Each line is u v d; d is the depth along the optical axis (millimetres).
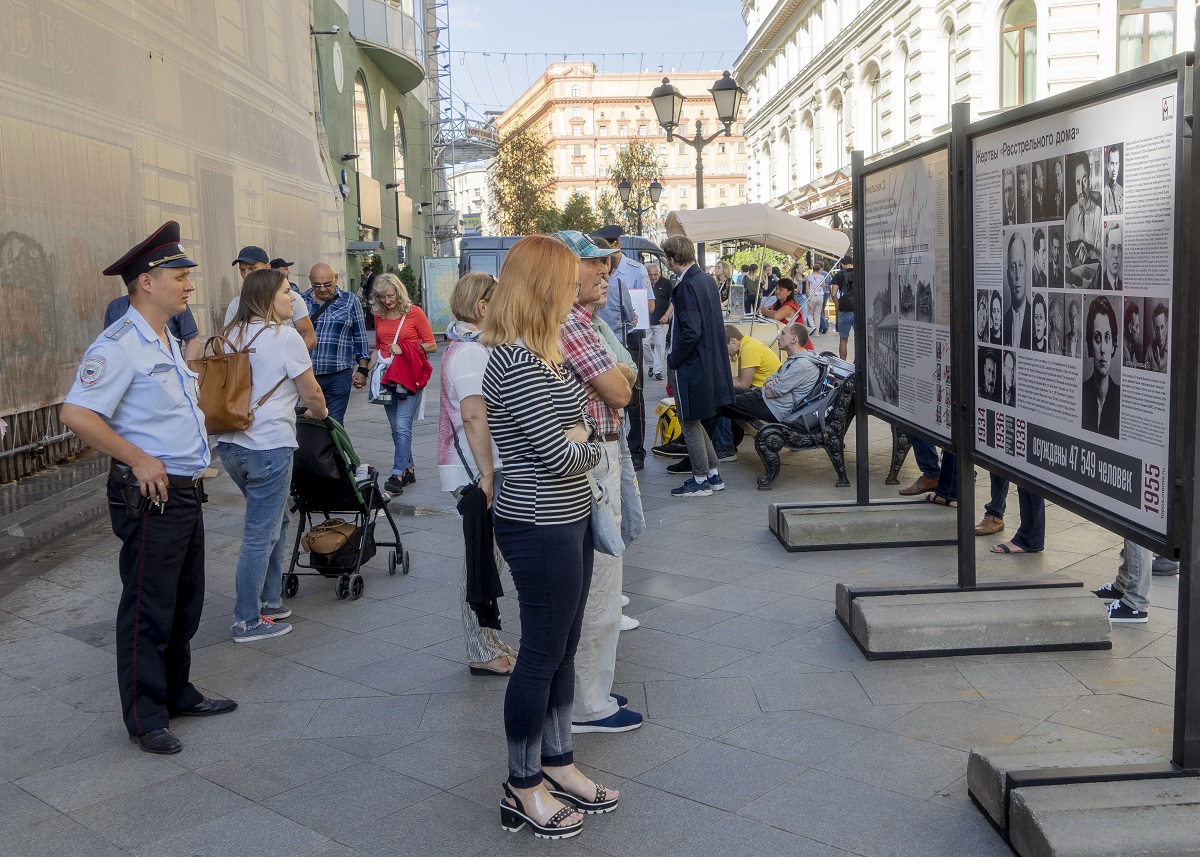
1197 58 2584
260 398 4746
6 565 6262
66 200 8906
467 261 22016
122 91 10180
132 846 3076
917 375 5172
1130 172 3023
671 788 3344
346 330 8383
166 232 3752
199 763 3625
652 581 5656
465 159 49094
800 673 4270
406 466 8562
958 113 4320
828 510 6309
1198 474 2668
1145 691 3971
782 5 41844
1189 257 2645
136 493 3686
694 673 4309
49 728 3961
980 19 24219
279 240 16297
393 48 28328
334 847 3047
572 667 3225
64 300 8820
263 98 15727
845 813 3141
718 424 9195
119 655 3750
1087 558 5820
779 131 45969
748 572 5762
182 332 7480
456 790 3383
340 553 5477
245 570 4844
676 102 14906
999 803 2941
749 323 16234
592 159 108812
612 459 3666
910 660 4375
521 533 2986
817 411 7820
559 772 3227
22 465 8461
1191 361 2633
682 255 7488
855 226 6141
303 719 3982
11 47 8078
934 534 6195
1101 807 2717
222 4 13758
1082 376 3367
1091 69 22438
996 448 4133
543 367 2947
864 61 32656
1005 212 3934
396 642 4840
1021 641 4395
